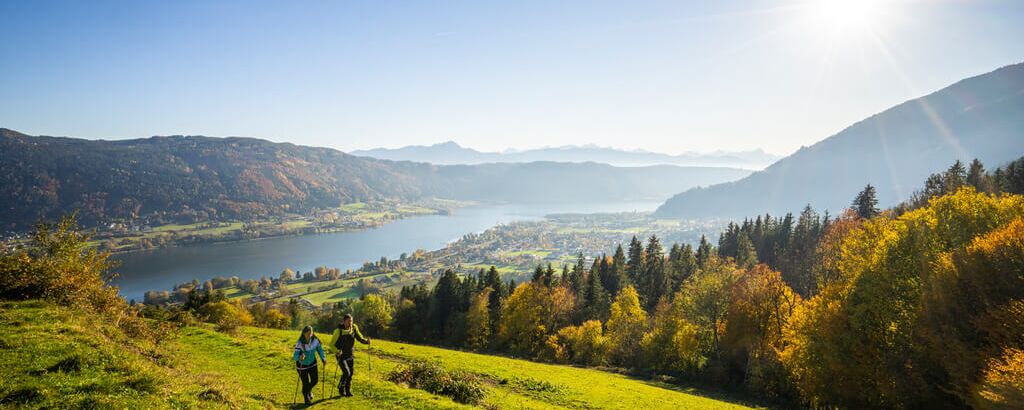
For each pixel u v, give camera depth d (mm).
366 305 98188
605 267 109438
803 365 39094
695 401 33219
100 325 20375
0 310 18969
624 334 60781
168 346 23672
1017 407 21938
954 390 28734
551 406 23281
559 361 61812
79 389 12484
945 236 36969
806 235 95375
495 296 96250
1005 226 32562
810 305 43781
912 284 35281
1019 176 84375
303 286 191125
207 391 14562
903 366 32188
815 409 38875
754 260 91500
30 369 13117
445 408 16453
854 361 35312
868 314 35844
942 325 29984
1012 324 25859
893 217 88438
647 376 51562
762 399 42469
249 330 41969
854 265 45750
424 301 107500
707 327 54562
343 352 17000
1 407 10914
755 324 49062
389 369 25625
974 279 29328
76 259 26766
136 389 13234
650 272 98938
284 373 21750
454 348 80062
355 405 15930
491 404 20234
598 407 24781
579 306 84188
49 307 20859
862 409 35562
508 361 41188
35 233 26562
